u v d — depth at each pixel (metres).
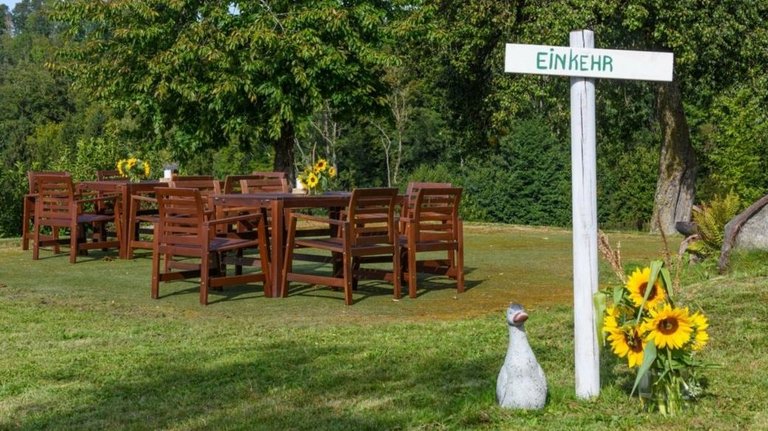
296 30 19.12
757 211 10.02
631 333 4.91
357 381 5.95
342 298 9.88
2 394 5.81
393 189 9.62
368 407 5.25
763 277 8.84
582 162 5.16
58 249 14.02
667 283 4.92
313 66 18.97
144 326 8.16
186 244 9.62
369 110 20.94
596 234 5.22
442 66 23.97
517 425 4.76
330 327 8.09
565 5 19.17
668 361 4.83
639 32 20.05
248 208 11.16
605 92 21.97
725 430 4.64
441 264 10.58
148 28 19.41
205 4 19.59
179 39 19.02
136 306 9.28
